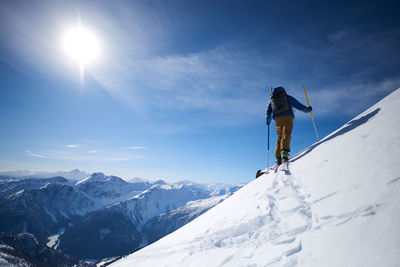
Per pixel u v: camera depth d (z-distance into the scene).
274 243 2.29
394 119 2.91
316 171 3.30
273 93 5.53
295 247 2.07
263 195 3.49
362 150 2.85
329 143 4.00
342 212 2.11
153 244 5.00
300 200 2.83
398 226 1.55
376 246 1.54
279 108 5.31
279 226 2.55
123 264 4.10
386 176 2.11
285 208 2.83
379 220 1.72
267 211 2.97
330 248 1.79
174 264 3.00
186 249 3.24
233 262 2.35
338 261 1.63
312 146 4.80
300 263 1.85
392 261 1.37
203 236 3.35
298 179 3.47
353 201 2.14
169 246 3.79
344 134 3.84
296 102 5.30
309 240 2.05
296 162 4.31
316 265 1.72
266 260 2.11
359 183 2.32
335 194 2.46
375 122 3.27
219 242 2.93
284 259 1.99
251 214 3.14
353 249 1.64
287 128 5.08
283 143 4.86
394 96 3.58
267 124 6.02
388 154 2.38
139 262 3.77
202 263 2.64
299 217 2.48
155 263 3.38
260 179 4.66
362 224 1.81
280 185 3.58
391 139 2.58
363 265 1.47
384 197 1.90
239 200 4.12
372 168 2.38
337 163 3.06
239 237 2.80
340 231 1.90
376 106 3.90
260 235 2.59
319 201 2.55
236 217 3.36
